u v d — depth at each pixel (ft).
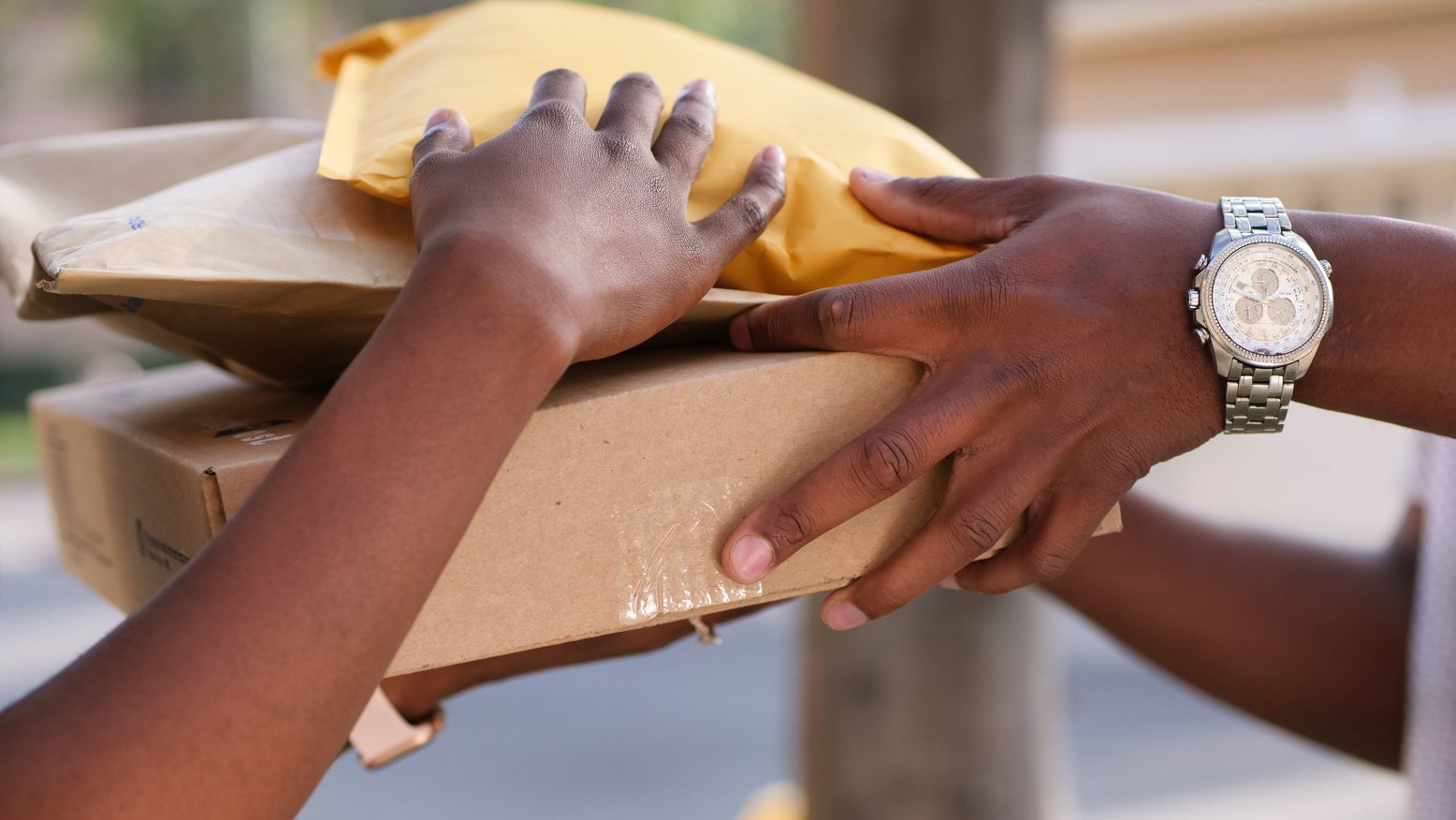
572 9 2.85
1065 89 30.96
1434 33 26.91
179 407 2.54
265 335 2.22
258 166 2.22
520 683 17.31
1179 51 29.40
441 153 1.91
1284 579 3.34
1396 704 3.26
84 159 2.48
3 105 47.14
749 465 2.03
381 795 13.14
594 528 1.96
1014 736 5.28
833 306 2.03
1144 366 2.02
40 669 16.33
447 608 1.89
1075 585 3.32
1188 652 3.32
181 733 1.45
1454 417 2.07
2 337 40.63
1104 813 12.96
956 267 2.05
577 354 1.76
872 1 4.99
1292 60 28.30
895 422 1.97
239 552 1.51
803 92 2.70
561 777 13.67
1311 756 14.48
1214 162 27.43
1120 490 2.05
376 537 1.53
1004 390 1.98
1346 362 2.05
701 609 2.02
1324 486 23.93
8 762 1.40
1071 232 2.07
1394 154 25.30
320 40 46.88
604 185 1.85
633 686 17.17
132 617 1.52
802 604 5.51
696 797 13.05
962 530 2.01
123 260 1.81
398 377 1.58
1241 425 2.07
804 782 5.59
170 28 44.96
